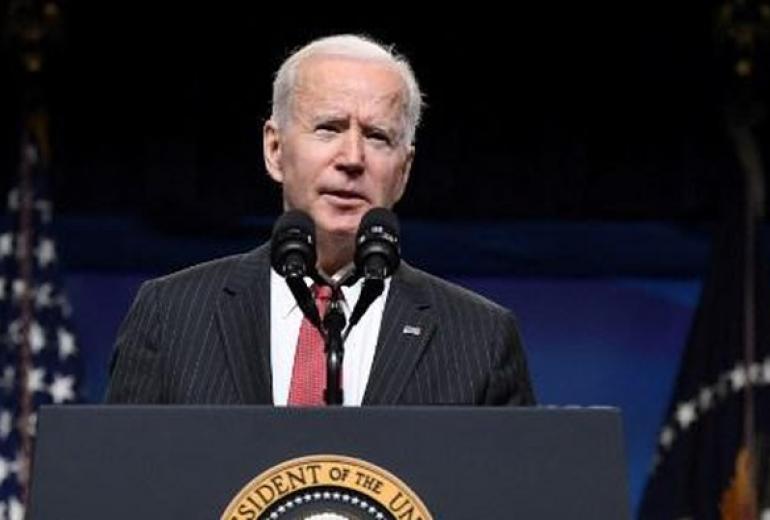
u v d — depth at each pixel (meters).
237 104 22.08
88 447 7.35
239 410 7.41
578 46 22.25
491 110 22.12
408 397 9.22
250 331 9.36
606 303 22.20
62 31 21.91
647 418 22.05
